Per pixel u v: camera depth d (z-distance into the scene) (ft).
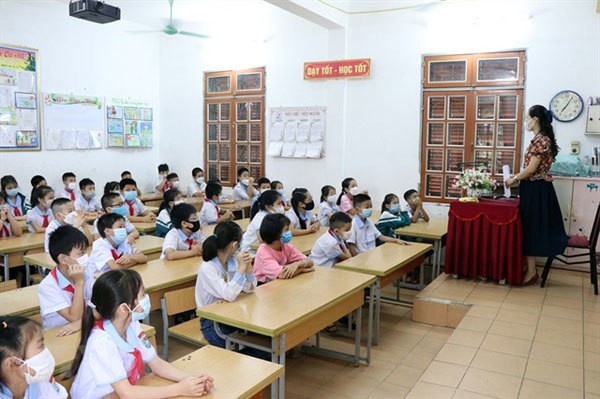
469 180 13.96
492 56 17.25
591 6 15.61
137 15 22.03
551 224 13.28
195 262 10.88
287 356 10.97
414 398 7.80
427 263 18.33
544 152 12.87
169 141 25.39
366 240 13.84
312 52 20.81
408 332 12.34
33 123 19.79
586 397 7.79
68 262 7.46
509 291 13.20
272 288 8.93
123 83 23.47
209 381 5.27
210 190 17.17
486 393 7.94
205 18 22.86
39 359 4.50
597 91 15.76
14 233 14.11
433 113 18.57
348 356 10.65
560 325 10.78
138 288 5.40
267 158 22.41
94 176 22.48
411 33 18.62
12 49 18.88
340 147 20.29
